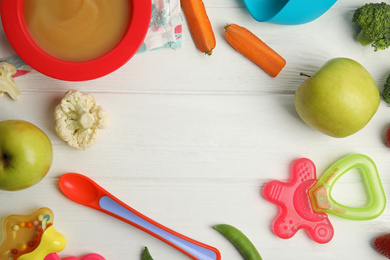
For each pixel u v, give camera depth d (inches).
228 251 25.5
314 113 23.8
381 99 25.8
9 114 24.8
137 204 25.3
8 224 24.5
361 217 25.1
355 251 25.9
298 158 25.7
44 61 22.2
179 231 25.4
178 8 24.2
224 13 25.3
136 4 21.9
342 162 25.2
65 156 25.0
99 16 22.4
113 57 22.3
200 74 25.3
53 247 24.1
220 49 25.3
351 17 25.7
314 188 25.3
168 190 25.4
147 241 25.3
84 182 24.9
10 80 24.1
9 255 24.4
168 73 25.3
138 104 25.3
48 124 25.0
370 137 25.9
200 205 25.5
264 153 25.6
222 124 25.5
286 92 25.6
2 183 22.9
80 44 22.5
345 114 23.4
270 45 25.5
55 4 22.3
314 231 25.3
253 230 25.6
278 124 25.6
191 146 25.5
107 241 25.2
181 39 25.0
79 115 24.0
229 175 25.6
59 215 25.0
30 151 22.7
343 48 25.8
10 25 21.8
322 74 23.4
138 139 25.3
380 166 25.9
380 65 25.9
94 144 25.0
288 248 25.7
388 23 24.0
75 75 22.3
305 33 25.6
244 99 25.5
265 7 24.9
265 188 25.4
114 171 25.3
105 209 24.9
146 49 24.7
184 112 25.4
